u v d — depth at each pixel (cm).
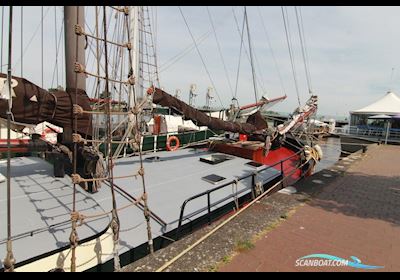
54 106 450
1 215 341
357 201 548
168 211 477
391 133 2033
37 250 275
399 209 510
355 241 380
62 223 327
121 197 509
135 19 821
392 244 375
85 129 490
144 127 986
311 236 389
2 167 573
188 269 296
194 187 606
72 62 471
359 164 952
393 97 2377
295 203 521
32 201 387
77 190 437
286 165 969
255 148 926
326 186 646
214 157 890
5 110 409
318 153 1031
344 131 2433
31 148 640
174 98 706
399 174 804
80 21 470
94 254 313
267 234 389
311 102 1314
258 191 600
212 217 493
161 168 746
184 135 1238
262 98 1267
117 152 611
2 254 264
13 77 415
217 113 1461
